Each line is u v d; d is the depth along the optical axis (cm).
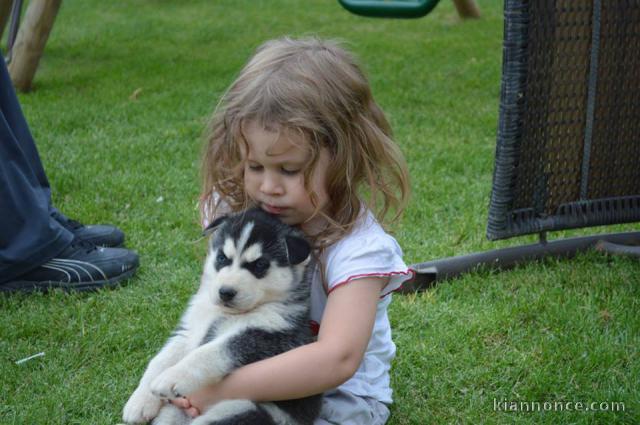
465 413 438
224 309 359
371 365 408
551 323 526
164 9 1777
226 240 367
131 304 552
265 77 361
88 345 499
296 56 369
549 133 573
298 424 358
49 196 617
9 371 470
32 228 558
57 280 570
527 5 528
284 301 367
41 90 1129
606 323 526
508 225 584
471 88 1154
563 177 591
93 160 837
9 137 556
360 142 377
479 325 521
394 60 1317
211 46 1438
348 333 354
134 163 837
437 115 1020
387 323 420
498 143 564
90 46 1416
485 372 472
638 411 427
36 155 605
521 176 577
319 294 386
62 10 1731
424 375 471
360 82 377
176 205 729
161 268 612
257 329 355
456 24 1608
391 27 1590
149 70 1257
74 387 456
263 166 360
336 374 350
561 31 548
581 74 567
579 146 587
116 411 438
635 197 616
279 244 364
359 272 362
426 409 444
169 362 377
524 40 535
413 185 772
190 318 389
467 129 961
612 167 601
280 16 1703
